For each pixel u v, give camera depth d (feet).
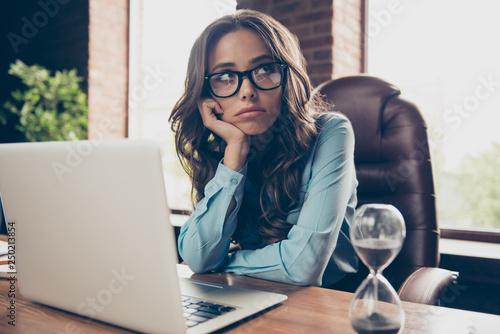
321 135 3.73
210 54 3.76
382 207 1.90
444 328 2.08
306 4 7.42
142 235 1.85
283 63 3.73
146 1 11.19
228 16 3.78
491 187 6.53
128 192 1.83
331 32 7.13
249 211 4.04
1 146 2.28
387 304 1.78
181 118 4.04
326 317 2.26
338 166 3.44
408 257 4.11
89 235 2.02
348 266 3.94
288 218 3.74
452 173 6.74
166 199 1.78
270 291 2.84
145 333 2.00
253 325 2.14
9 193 2.33
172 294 1.84
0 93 12.65
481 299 5.11
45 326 2.17
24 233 2.34
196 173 4.12
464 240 6.29
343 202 3.36
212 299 2.48
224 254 3.53
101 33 11.13
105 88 11.23
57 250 2.19
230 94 3.70
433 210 4.17
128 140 1.81
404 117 4.42
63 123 10.75
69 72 10.94
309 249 3.09
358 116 4.70
